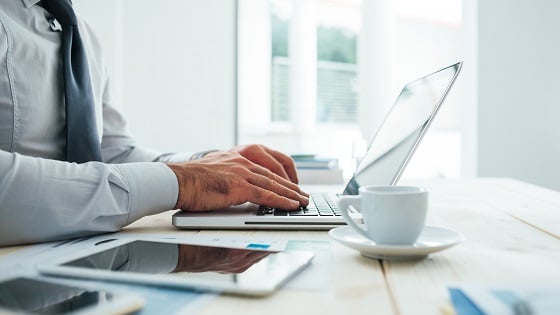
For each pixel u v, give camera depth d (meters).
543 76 2.61
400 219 0.50
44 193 0.60
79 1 2.52
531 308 0.31
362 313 0.35
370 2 2.88
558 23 2.59
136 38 2.79
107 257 0.49
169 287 0.40
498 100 2.64
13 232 0.57
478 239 0.62
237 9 2.88
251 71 3.35
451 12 4.25
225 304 0.37
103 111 1.35
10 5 0.99
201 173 0.75
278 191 0.79
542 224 0.75
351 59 3.95
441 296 0.39
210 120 2.87
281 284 0.41
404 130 0.85
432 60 4.46
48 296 0.36
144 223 0.78
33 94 0.98
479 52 2.64
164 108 2.83
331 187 1.43
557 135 2.62
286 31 3.52
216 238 0.62
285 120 3.57
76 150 0.99
